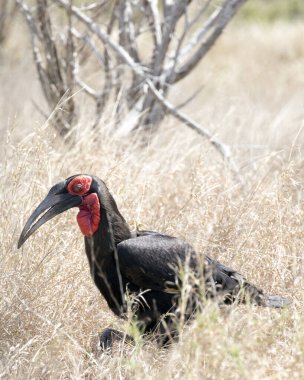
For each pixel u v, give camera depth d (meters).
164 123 17.62
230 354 8.98
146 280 10.61
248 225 12.55
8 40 30.56
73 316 11.25
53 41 17.56
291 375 9.13
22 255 11.68
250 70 35.47
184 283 9.40
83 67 19.19
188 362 9.11
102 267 10.91
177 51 17.69
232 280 10.80
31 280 11.36
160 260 10.55
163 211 13.34
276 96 28.48
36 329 10.91
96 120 16.81
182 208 12.98
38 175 12.98
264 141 17.33
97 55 18.12
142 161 14.69
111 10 18.80
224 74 33.59
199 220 12.84
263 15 50.12
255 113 20.00
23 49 29.17
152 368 10.02
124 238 10.93
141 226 12.80
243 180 14.38
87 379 10.14
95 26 17.41
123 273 10.75
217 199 13.12
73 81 17.48
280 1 51.84
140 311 10.84
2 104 22.98
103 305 11.98
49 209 10.83
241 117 19.39
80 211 10.90
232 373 8.88
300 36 40.47
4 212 12.19
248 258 12.16
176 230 12.66
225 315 9.88
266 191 13.26
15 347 10.26
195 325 9.23
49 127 13.84
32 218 10.73
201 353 9.11
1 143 14.80
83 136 14.68
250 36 41.44
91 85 19.36
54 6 18.53
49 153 13.20
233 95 28.81
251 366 8.88
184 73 18.16
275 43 39.81
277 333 9.94
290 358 9.41
